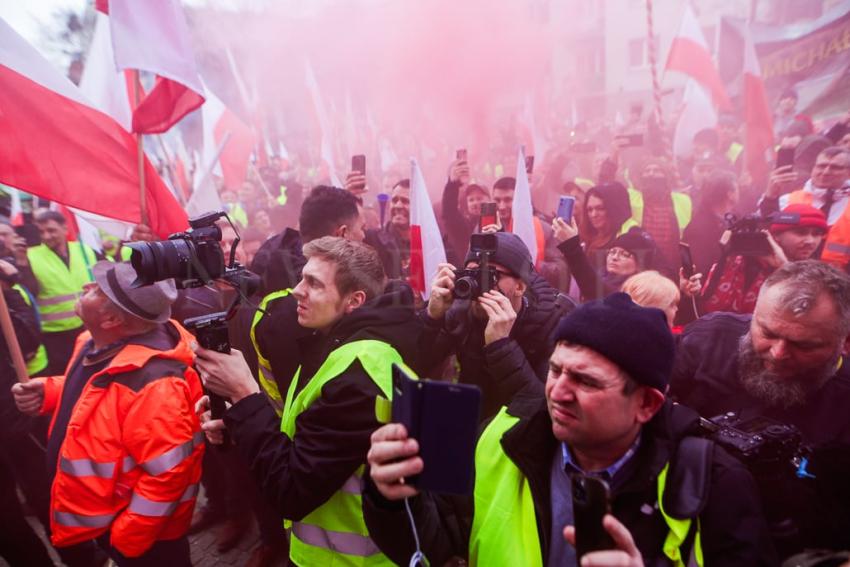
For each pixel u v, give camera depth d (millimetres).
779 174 3527
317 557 1678
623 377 1104
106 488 1903
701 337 1693
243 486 2781
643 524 1141
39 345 3432
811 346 1361
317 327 1832
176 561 2057
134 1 2803
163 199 3045
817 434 1421
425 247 2752
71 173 2795
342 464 1475
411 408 1013
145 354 1967
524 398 1440
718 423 1367
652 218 4273
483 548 1270
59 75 2760
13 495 2490
